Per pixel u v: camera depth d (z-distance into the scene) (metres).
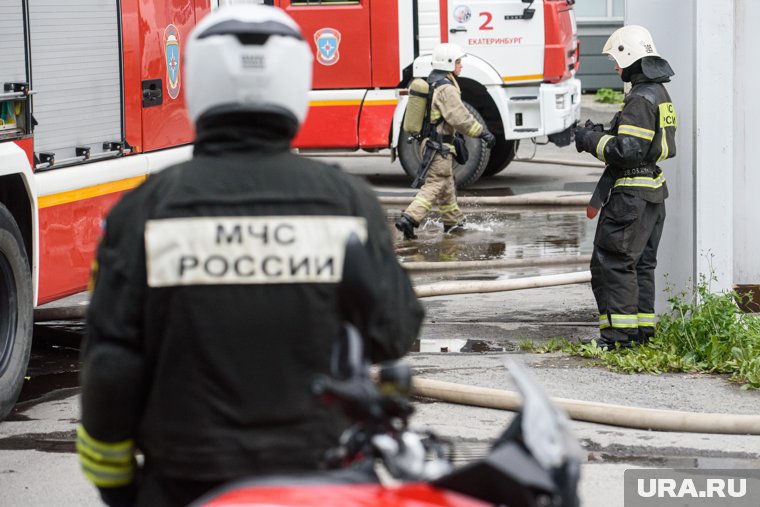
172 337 5.03
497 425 12.58
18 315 13.02
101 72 14.70
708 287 16.31
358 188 5.41
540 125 29.58
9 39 12.79
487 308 19.20
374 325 5.28
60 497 10.73
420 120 24.89
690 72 16.19
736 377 14.33
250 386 5.02
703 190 16.16
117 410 5.13
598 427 12.66
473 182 30.77
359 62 29.59
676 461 11.66
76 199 14.23
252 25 5.22
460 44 29.38
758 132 17.64
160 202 5.14
